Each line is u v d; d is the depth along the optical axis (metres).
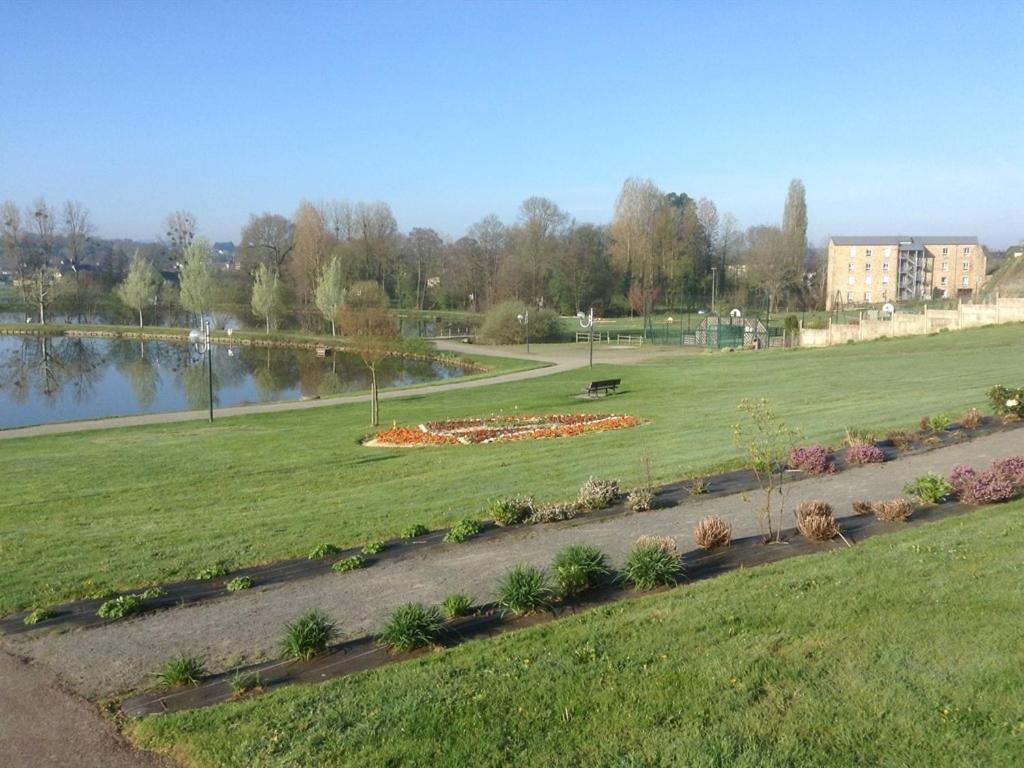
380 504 13.99
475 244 103.31
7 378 52.00
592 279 92.94
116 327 83.12
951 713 5.35
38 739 6.21
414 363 60.41
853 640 6.51
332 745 5.57
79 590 10.05
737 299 94.44
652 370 41.59
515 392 34.91
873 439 15.50
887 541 9.32
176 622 8.75
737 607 7.42
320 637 7.41
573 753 5.27
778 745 5.16
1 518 14.93
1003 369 27.34
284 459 20.47
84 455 22.22
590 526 11.35
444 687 6.30
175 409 38.81
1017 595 7.13
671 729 5.45
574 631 7.20
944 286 96.06
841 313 72.94
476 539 11.12
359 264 97.94
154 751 5.88
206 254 82.94
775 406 22.89
